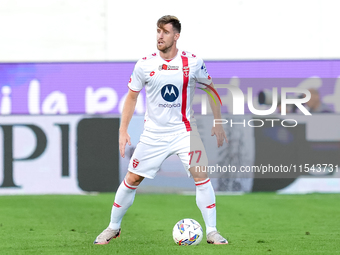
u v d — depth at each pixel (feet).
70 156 123.65
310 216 85.30
